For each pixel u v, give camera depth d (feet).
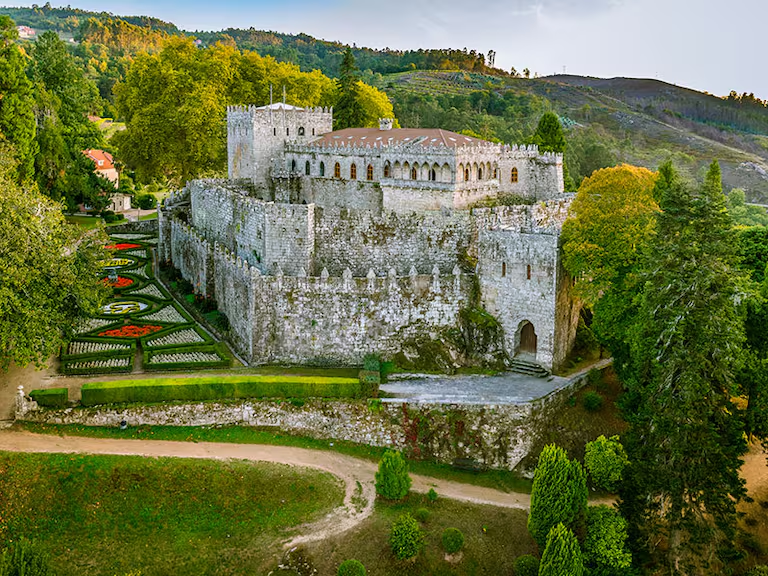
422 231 280.92
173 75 430.61
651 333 191.42
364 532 185.26
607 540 176.24
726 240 182.80
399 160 314.14
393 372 248.73
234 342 263.29
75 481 185.68
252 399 220.64
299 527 186.60
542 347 249.14
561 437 226.38
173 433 211.20
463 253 281.54
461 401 223.92
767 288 224.74
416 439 220.84
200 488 191.72
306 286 249.14
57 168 408.67
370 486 203.00
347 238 279.49
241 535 183.42
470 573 179.83
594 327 239.91
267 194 371.97
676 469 182.80
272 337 250.37
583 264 235.61
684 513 190.19
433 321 257.96
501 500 205.16
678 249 182.91
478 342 256.11
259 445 212.43
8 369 231.09
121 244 401.08
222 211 312.29
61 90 479.41
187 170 465.47
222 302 282.56
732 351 181.47
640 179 240.73
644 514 189.57
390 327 253.44
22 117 360.48
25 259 209.77
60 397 208.54
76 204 485.15
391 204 319.06
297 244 272.31
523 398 226.38
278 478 198.70
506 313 255.29
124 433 207.92
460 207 304.09
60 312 227.61
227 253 277.64
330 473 205.36
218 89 440.45
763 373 194.59
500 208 291.38
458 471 218.18
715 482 178.81
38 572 142.61
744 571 187.01
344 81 457.27
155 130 431.84
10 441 196.65
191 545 179.11
